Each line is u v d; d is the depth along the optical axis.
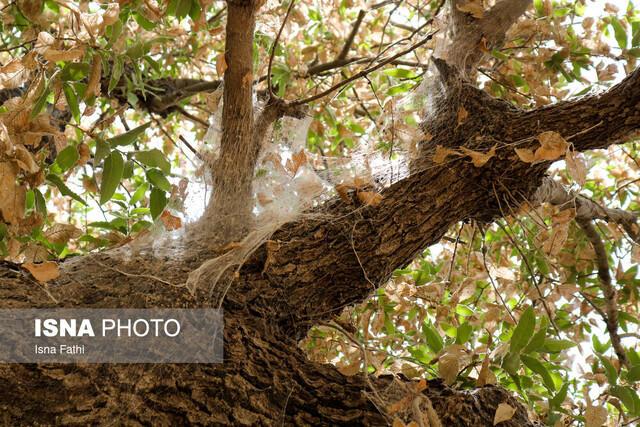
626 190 3.37
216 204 1.85
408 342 2.60
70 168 1.87
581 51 2.69
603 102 1.80
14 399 1.12
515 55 2.86
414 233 1.77
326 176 2.24
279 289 1.63
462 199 1.83
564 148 1.62
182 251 1.68
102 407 1.16
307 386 1.40
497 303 2.35
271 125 2.04
